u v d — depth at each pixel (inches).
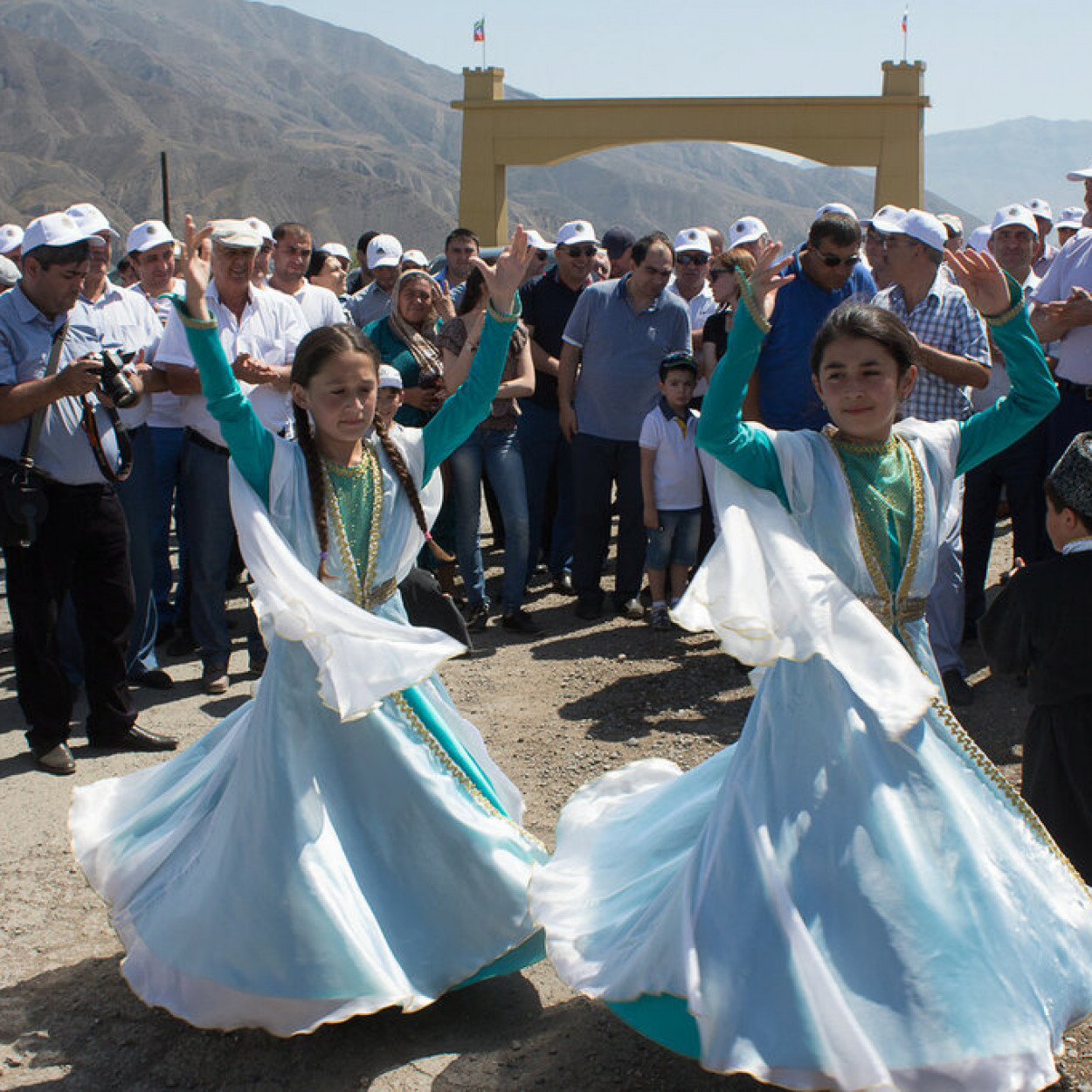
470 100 1019.3
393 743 142.3
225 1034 147.7
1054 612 152.3
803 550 132.2
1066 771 154.9
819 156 976.9
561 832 156.5
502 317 150.6
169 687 270.8
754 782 128.5
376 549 149.9
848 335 134.0
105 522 225.3
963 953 118.5
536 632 307.1
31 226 210.1
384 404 254.7
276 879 135.3
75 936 171.3
